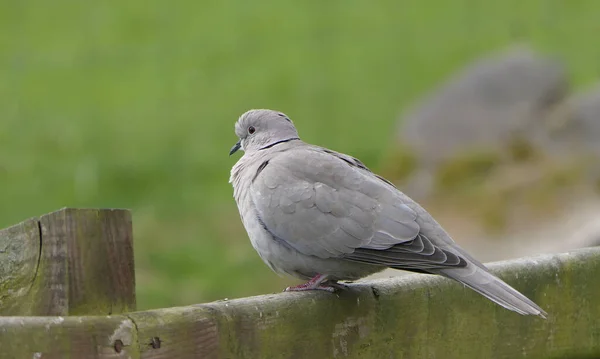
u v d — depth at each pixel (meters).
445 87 15.83
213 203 15.35
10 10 24.00
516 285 5.52
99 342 3.96
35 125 18.88
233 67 21.61
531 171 14.02
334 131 18.77
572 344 5.76
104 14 23.94
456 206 13.85
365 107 19.75
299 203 5.95
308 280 6.34
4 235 4.27
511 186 13.66
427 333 5.30
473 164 14.62
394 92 20.22
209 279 12.52
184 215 14.86
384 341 5.14
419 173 15.12
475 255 12.24
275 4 24.67
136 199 15.73
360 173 6.10
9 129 18.64
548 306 5.66
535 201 13.18
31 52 21.97
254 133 7.22
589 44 21.42
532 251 11.98
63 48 22.25
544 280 5.63
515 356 5.56
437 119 15.45
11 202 15.52
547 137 14.59
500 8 23.50
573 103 14.73
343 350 4.97
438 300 5.33
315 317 4.84
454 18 23.08
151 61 21.78
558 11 22.91
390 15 23.53
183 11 24.20
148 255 13.23
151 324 4.09
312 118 19.36
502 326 5.52
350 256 5.84
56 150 17.67
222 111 19.61
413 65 21.38
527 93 15.33
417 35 22.75
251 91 20.50
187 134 18.59
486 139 14.95
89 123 18.98
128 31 23.16
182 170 16.92
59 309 4.17
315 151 6.32
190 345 4.23
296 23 23.61
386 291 5.16
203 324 4.29
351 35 22.92
